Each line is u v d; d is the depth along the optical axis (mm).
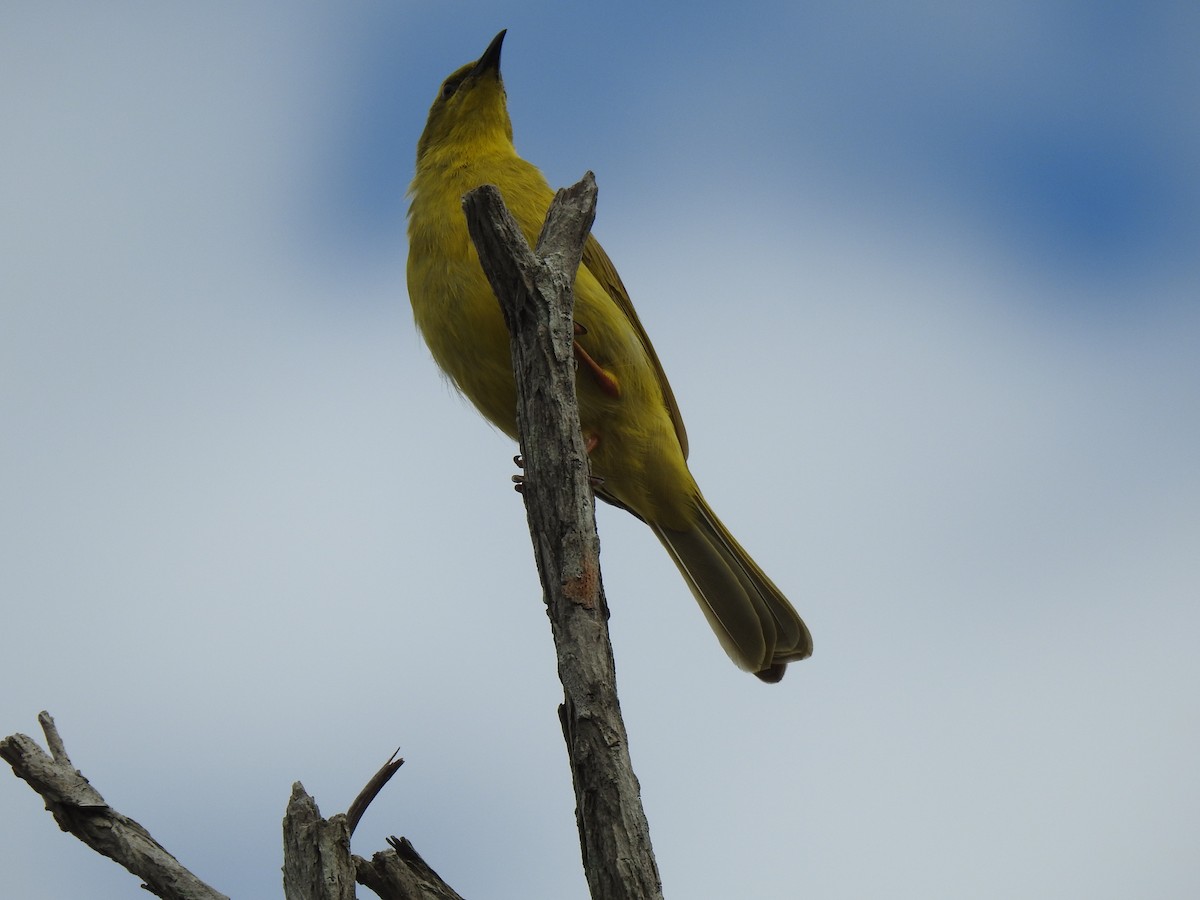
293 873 5828
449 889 6359
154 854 6027
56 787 6055
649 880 5816
